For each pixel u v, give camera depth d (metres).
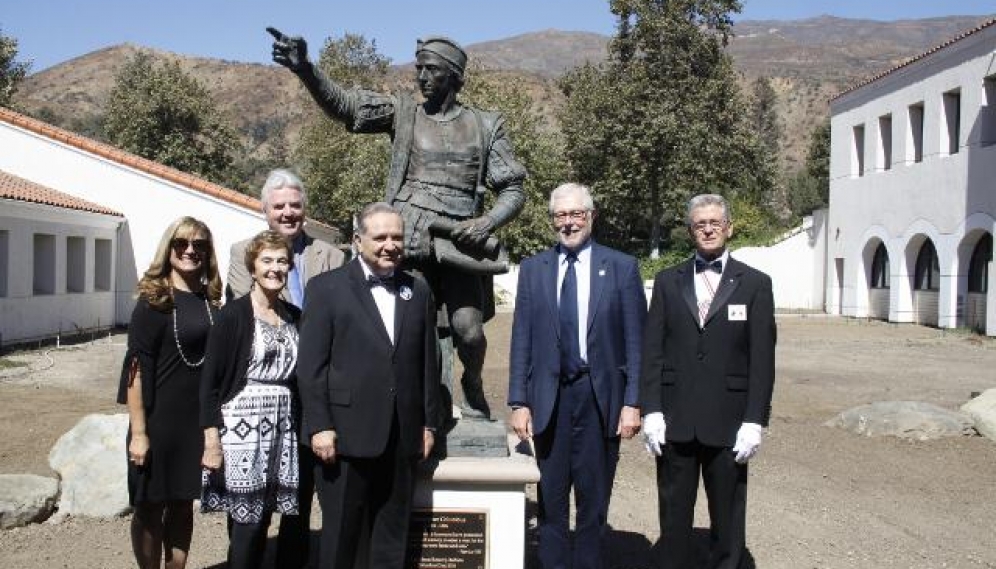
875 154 29.98
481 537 4.69
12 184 20.48
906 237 27.94
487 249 4.80
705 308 4.68
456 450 4.84
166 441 4.48
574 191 4.62
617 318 4.62
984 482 7.91
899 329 26.09
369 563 4.30
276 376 4.37
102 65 176.00
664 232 47.66
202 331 4.53
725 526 4.64
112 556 5.65
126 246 23.27
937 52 25.84
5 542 5.88
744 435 4.50
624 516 6.77
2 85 40.84
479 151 4.99
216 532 6.27
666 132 39.44
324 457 4.11
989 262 23.66
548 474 4.65
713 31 42.22
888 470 8.34
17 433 9.41
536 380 4.64
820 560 5.84
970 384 14.26
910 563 5.81
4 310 18.38
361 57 46.19
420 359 4.30
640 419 4.67
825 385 14.17
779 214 61.78
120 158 23.03
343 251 5.50
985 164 23.75
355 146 34.50
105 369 15.29
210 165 42.72
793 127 138.88
